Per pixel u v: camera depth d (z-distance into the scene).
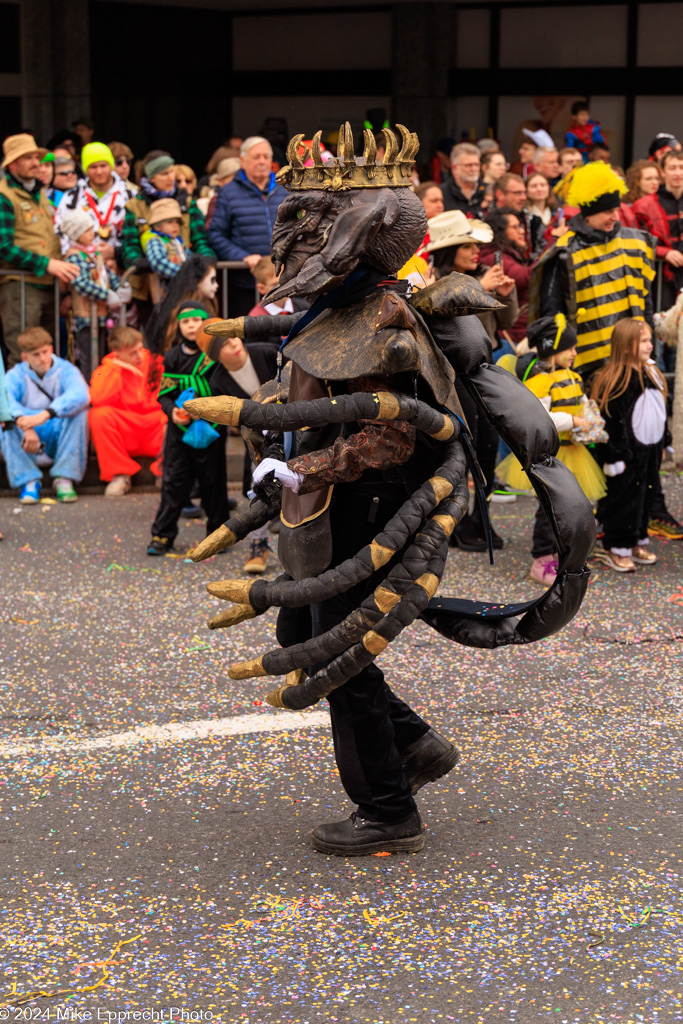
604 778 5.67
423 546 4.34
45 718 6.37
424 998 3.94
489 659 7.31
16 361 11.99
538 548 8.92
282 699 4.57
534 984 4.02
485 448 9.54
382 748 4.85
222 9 21.98
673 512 11.06
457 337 4.68
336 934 4.34
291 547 4.54
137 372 11.60
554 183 15.31
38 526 10.50
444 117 21.67
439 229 9.70
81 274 11.72
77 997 3.94
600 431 8.81
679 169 13.55
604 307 9.60
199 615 8.17
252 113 22.34
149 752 5.93
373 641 4.35
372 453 4.32
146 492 11.90
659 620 8.09
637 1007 3.89
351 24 21.69
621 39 21.03
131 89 21.77
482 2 21.28
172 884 4.68
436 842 5.05
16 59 21.16
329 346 4.34
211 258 9.82
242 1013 3.86
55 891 4.61
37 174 11.79
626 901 4.57
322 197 4.33
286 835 5.11
